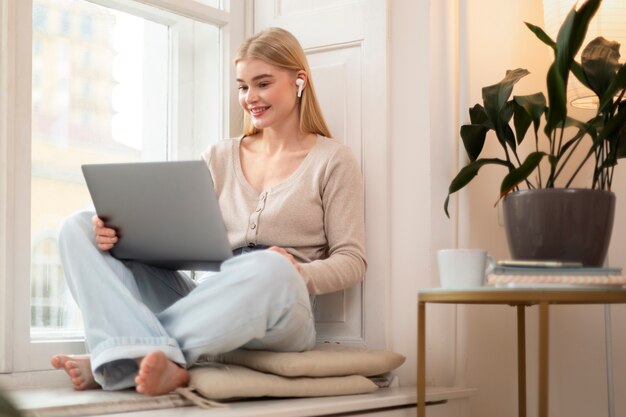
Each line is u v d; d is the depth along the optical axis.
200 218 1.75
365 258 2.08
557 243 1.66
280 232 2.07
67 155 2.07
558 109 1.68
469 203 2.27
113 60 2.20
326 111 2.37
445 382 2.17
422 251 2.19
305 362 1.71
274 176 2.15
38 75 2.01
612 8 2.13
